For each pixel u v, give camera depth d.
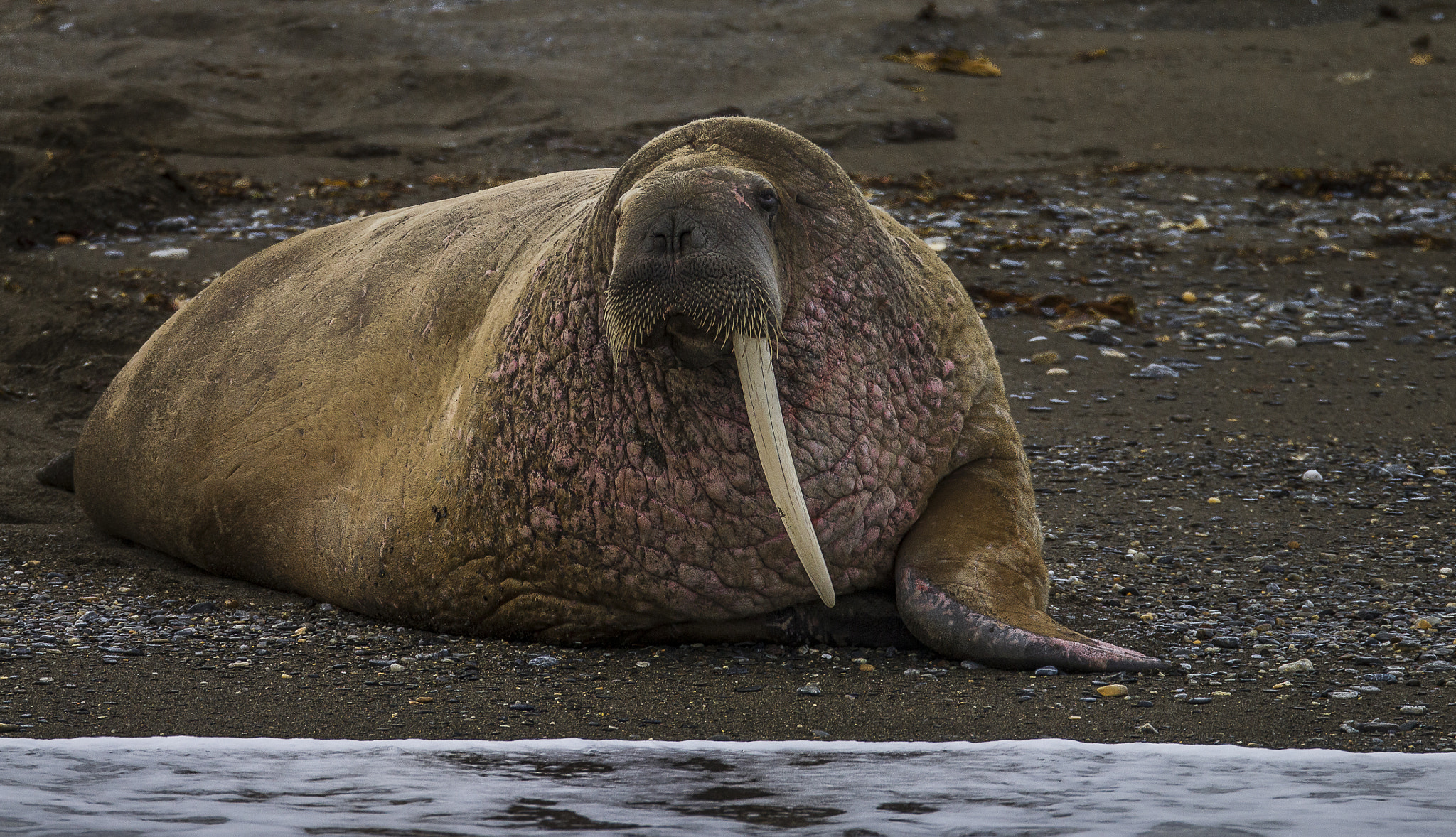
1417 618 16.64
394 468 17.78
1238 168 54.22
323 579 18.61
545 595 16.25
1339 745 12.01
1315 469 24.88
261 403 19.89
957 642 15.12
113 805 9.87
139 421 21.64
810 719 13.20
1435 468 24.75
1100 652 14.67
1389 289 37.88
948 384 16.52
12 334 34.84
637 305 13.58
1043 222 44.81
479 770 11.09
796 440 15.08
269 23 73.31
